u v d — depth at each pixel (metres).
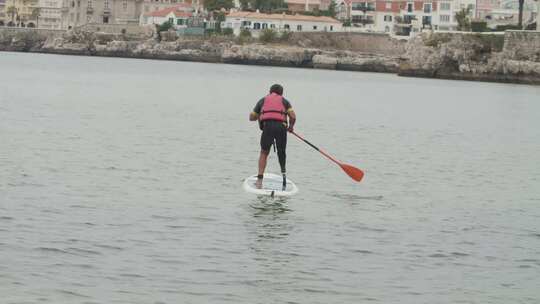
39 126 82.50
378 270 35.84
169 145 72.94
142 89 159.88
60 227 40.12
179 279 33.19
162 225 41.69
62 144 69.69
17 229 39.22
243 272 34.53
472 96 181.00
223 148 72.62
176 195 49.59
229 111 115.38
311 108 129.25
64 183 51.59
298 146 76.94
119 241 38.19
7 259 34.34
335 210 47.44
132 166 59.78
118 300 30.38
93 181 52.94
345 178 59.16
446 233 43.09
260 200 49.16
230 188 52.59
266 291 32.28
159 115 103.06
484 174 65.19
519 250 40.25
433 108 140.25
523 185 60.50
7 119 87.44
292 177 58.34
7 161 58.62
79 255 35.66
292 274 34.62
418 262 37.41
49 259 34.75
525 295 33.34
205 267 34.94
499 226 45.41
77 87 155.75
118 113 103.06
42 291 30.81
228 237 39.94
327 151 74.62
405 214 47.44
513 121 119.38
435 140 89.19
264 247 38.47
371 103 147.50
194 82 197.25
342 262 36.75
